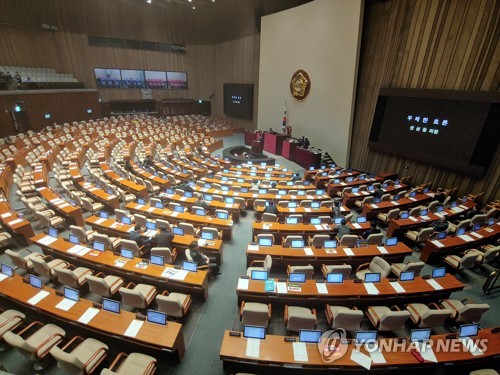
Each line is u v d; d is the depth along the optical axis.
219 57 35.09
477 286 8.48
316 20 20.50
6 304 6.75
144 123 30.86
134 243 8.35
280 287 6.84
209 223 10.44
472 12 12.87
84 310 5.98
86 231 10.03
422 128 15.30
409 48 15.73
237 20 30.25
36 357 5.39
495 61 12.30
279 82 24.81
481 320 7.28
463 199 12.95
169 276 7.21
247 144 27.81
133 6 30.92
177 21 33.53
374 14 17.47
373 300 6.82
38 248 9.69
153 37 33.00
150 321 5.75
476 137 13.02
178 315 6.47
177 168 17.89
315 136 22.48
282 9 24.31
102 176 15.41
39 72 26.69
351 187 15.08
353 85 18.72
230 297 7.78
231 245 10.38
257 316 6.12
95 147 21.66
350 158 20.62
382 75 17.44
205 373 5.69
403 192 14.19
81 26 29.08
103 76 31.44
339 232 9.45
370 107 18.52
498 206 12.24
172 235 8.82
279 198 13.02
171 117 34.97
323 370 5.18
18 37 25.44
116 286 7.23
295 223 10.62
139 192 13.45
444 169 14.96
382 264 7.71
